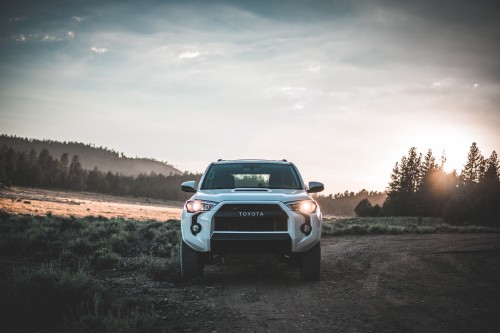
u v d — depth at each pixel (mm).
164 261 7645
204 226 5703
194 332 3863
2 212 17297
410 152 106312
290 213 5742
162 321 4207
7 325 3854
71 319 4035
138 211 102000
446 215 50125
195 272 6094
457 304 5004
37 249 9188
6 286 4496
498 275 7266
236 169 7375
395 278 6832
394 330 3947
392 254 10219
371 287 6031
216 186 6973
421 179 100000
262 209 5742
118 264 7836
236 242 5578
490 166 94750
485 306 4906
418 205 81625
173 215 94000
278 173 7293
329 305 4926
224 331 3908
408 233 20859
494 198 48125
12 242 9414
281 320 4289
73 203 115062
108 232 12719
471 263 8742
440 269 7879
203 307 4781
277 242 5609
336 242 13672
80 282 4848
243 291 5629
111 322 3799
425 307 4852
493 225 46688
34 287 4324
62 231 12609
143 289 5645
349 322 4223
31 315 4062
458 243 13555
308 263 6141
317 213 6074
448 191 78750
